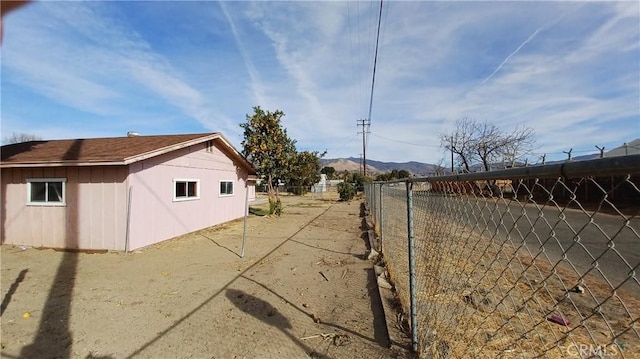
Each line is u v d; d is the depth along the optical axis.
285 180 18.94
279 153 16.91
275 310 4.30
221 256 7.59
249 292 5.03
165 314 4.26
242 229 11.81
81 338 3.65
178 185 10.37
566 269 5.09
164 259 7.37
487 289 3.94
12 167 8.67
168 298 4.85
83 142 10.73
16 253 8.02
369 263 6.68
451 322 3.22
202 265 6.79
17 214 8.90
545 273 4.82
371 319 3.96
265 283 5.46
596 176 1.11
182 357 3.23
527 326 3.12
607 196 1.15
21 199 8.87
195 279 5.79
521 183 1.81
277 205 16.62
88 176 8.41
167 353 3.31
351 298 4.70
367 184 17.56
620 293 4.04
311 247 8.45
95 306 4.57
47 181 8.69
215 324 3.93
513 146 25.12
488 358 2.57
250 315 4.17
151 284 5.54
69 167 8.50
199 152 11.48
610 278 4.64
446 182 2.44
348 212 18.05
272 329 3.76
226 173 13.63
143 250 8.35
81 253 8.05
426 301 3.28
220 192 13.09
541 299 3.87
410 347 3.17
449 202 2.78
